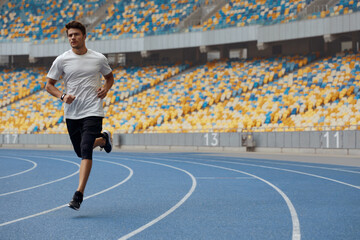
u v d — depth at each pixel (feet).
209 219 19.69
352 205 23.26
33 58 138.10
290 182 34.55
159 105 112.78
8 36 148.05
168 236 16.49
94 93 21.22
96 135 20.94
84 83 21.08
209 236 16.49
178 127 102.73
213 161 61.05
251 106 99.40
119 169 48.06
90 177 39.11
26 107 127.75
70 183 34.53
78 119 20.98
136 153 84.64
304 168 48.29
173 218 19.93
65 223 18.84
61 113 122.21
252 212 21.36
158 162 59.47
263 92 102.73
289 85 101.40
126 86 125.29
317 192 28.48
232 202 24.49
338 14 99.25
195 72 122.83
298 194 27.58
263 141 88.58
